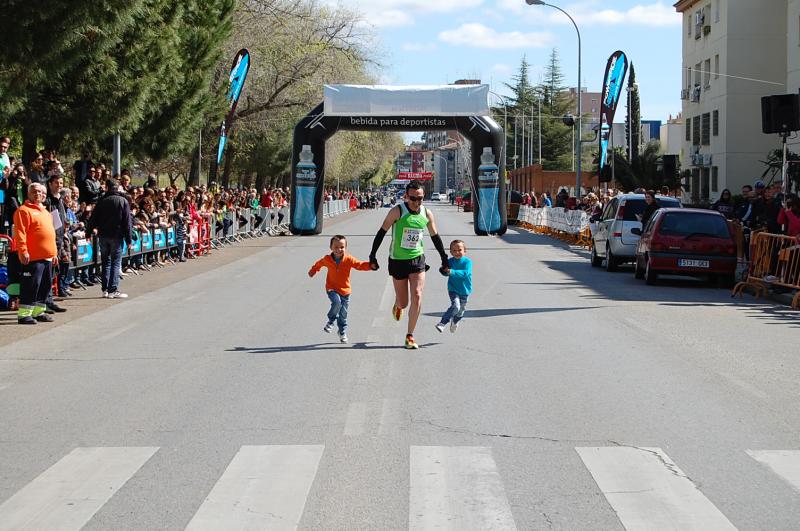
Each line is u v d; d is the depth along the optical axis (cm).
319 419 754
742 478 598
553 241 3641
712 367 987
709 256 1897
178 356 1054
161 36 2459
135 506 545
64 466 627
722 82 5222
